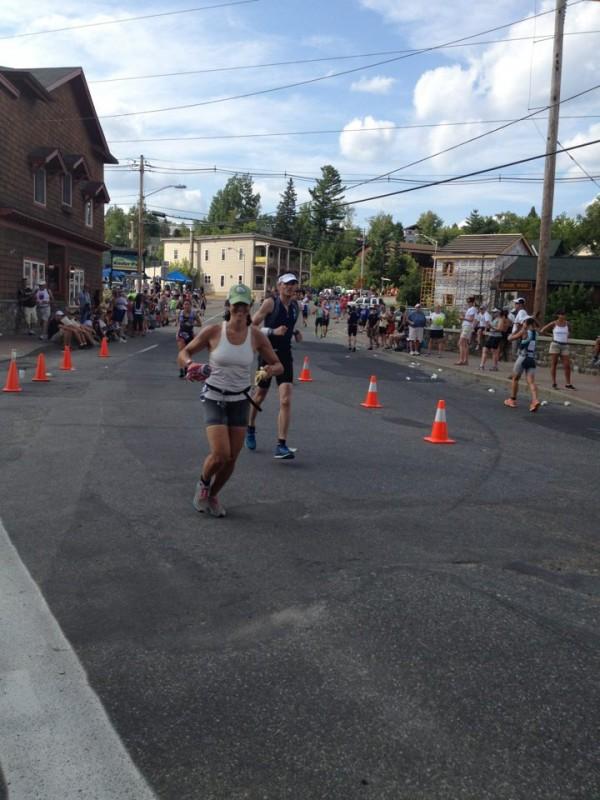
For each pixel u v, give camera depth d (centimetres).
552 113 1944
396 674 348
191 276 8481
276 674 345
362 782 271
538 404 1325
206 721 307
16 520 557
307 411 1162
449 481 736
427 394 1502
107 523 556
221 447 552
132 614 405
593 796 268
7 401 1120
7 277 2344
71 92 2967
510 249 5728
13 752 286
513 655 371
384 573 474
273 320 764
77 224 3102
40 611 405
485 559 511
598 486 750
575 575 488
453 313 3228
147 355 2038
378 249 9131
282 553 504
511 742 298
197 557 491
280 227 11062
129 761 281
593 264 3969
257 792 265
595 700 332
